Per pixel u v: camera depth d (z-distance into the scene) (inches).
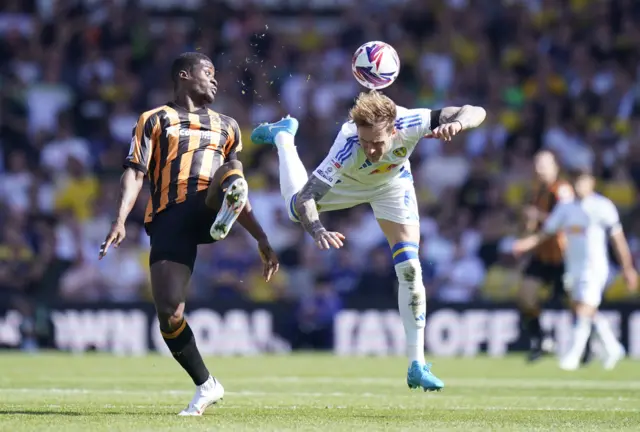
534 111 2731.3
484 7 2984.7
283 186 957.8
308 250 2410.2
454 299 2347.4
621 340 2111.2
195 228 855.7
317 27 3080.7
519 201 2546.8
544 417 879.1
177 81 891.4
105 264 2415.1
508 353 2122.3
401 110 894.4
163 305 828.0
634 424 816.3
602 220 1808.6
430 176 2630.4
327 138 2699.3
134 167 855.1
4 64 2869.1
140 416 822.5
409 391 1220.5
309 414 872.3
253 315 2124.8
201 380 853.8
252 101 2726.4
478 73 2827.3
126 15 2938.0
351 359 1932.8
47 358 1876.2
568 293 1884.8
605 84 2797.7
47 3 3024.1
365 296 2226.9
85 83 2834.6
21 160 2628.0
